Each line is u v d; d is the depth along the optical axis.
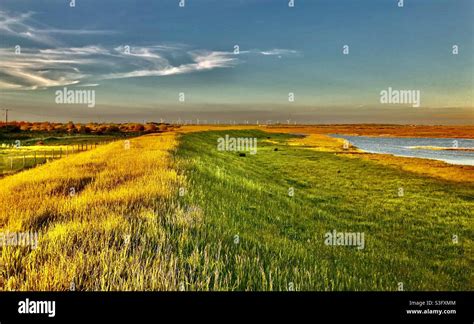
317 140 112.62
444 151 76.69
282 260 7.85
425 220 18.56
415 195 25.45
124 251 6.30
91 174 16.98
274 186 25.00
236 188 18.84
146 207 10.17
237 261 6.68
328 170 38.56
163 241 7.10
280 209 16.66
